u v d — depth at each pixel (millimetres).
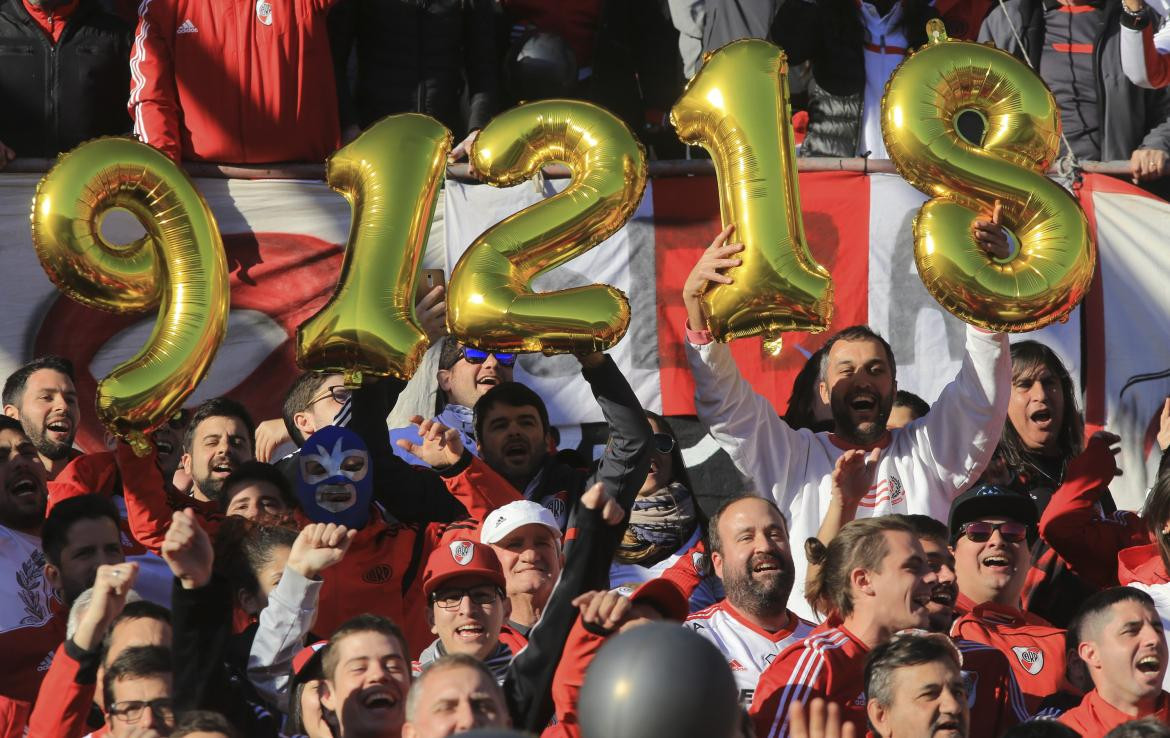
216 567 17062
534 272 17891
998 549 19172
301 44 24219
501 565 17016
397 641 14547
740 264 17875
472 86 25359
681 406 24219
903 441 20422
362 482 18391
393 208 17797
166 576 20188
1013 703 17344
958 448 20000
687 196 24484
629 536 20844
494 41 25594
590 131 18109
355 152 18047
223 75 24047
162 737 15281
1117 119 27031
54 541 18656
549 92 25656
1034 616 19203
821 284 17797
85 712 15422
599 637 13633
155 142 23672
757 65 18281
